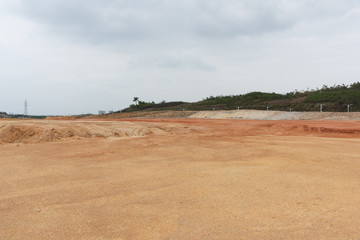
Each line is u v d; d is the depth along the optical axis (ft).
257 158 25.11
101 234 9.53
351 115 100.63
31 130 40.73
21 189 15.58
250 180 16.87
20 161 24.43
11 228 10.14
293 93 204.54
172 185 15.98
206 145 34.22
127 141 37.86
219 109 182.29
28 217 11.23
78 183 16.74
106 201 13.20
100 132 45.73
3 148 31.99
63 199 13.61
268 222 10.30
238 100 205.05
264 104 166.50
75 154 28.07
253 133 52.85
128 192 14.69
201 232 9.50
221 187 15.38
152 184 16.30
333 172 18.92
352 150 29.63
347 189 14.64
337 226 9.79
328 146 32.89
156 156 26.71
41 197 13.99
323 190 14.48
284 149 30.45
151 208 12.09
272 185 15.65
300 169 20.01
